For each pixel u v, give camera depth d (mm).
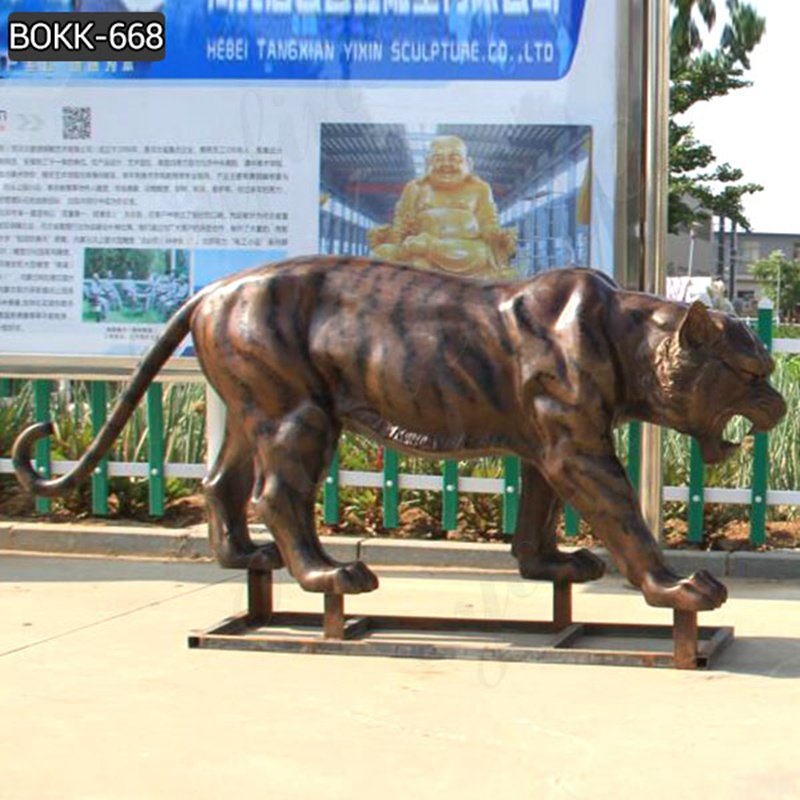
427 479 7902
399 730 4590
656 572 5395
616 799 3947
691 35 23922
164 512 8555
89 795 4004
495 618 6297
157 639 5938
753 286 61469
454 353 5555
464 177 7492
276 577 7492
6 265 7816
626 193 7332
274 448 5703
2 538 8211
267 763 4262
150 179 7719
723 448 5461
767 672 5355
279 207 7648
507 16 7402
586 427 5398
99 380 8141
